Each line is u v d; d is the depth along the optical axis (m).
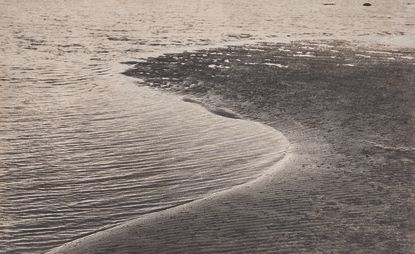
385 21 28.56
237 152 9.96
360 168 9.44
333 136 10.99
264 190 8.47
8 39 19.09
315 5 34.59
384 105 13.17
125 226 7.37
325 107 12.84
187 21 25.41
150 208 7.87
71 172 8.88
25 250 6.78
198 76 15.30
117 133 10.61
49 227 7.31
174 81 14.73
